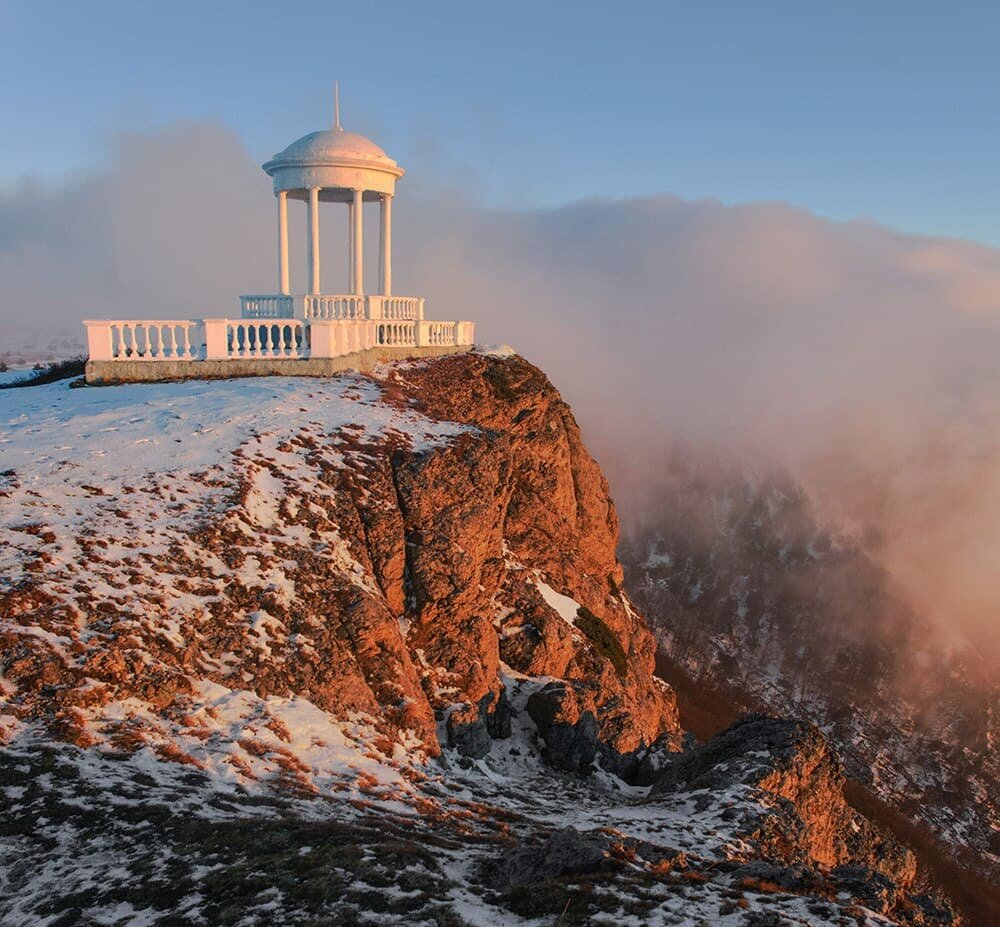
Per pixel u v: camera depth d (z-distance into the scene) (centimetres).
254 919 822
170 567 1686
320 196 4078
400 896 886
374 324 3428
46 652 1361
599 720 2336
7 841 971
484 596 2303
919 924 1163
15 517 1711
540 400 3462
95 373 2844
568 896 926
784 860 1409
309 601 1773
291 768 1345
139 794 1120
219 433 2269
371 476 2238
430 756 1697
